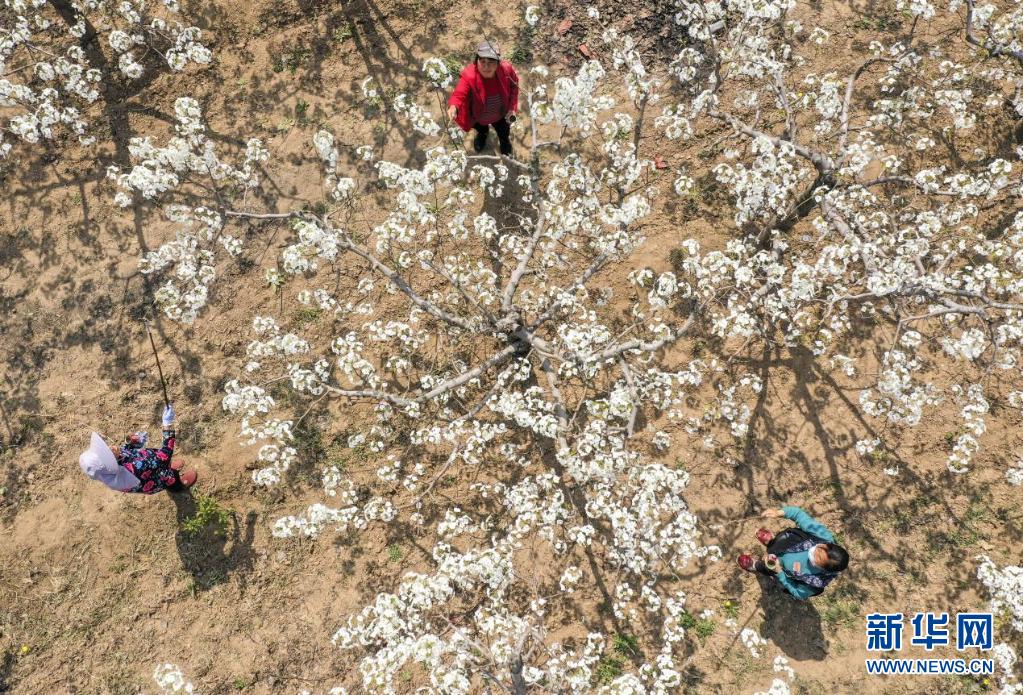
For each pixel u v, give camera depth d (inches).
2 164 280.7
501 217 271.4
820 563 216.7
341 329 266.4
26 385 265.9
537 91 213.5
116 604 251.3
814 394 261.6
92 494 258.7
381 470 216.2
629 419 203.8
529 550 251.4
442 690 176.1
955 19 285.4
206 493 257.4
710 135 277.4
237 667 245.9
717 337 263.0
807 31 285.9
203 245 271.9
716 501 255.1
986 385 261.6
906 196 270.7
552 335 259.3
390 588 249.4
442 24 285.3
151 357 266.7
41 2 249.8
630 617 243.6
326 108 281.6
